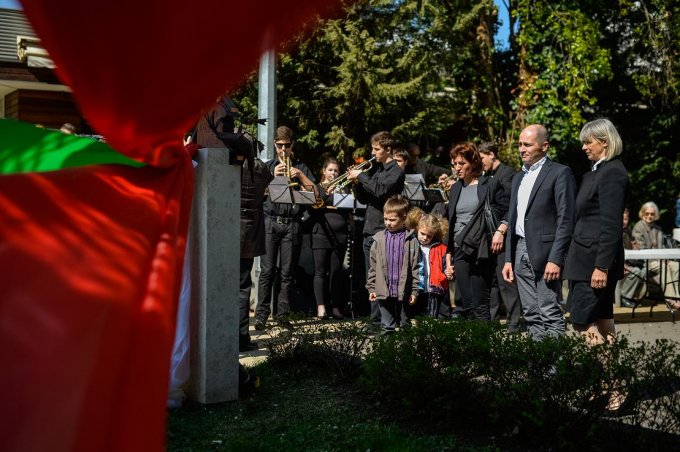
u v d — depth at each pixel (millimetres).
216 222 4844
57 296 767
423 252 7621
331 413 4652
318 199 8648
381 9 17172
